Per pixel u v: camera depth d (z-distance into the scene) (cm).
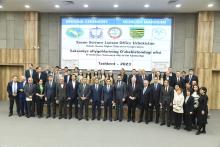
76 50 1402
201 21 1309
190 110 959
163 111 1033
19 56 1416
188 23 1353
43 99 1118
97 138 852
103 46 1385
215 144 823
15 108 1267
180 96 987
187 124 976
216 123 1086
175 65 1363
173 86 1138
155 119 1087
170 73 1159
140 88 1072
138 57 1371
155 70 1246
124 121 1076
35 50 1402
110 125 1010
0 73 1466
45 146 773
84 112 1134
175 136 897
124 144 804
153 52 1362
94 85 1091
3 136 855
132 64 1376
